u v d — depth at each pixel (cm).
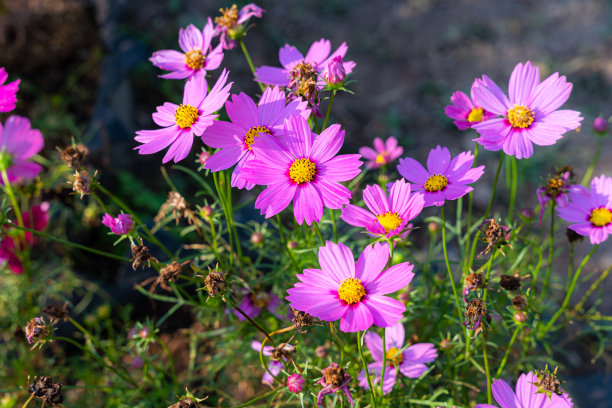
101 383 66
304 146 47
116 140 95
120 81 105
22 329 64
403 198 46
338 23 162
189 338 71
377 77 146
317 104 50
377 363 53
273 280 60
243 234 76
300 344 58
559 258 97
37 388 49
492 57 153
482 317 47
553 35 159
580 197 53
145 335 56
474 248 53
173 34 136
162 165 98
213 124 48
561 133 49
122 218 50
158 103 108
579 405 73
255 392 66
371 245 46
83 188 51
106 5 124
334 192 46
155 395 59
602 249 99
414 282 65
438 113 135
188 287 74
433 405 52
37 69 101
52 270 77
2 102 47
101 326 72
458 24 163
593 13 164
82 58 106
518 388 46
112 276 80
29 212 65
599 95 136
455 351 58
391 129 130
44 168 85
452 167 51
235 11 55
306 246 58
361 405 54
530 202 110
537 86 50
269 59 143
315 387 51
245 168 46
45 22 103
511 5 171
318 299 45
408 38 159
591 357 77
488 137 49
